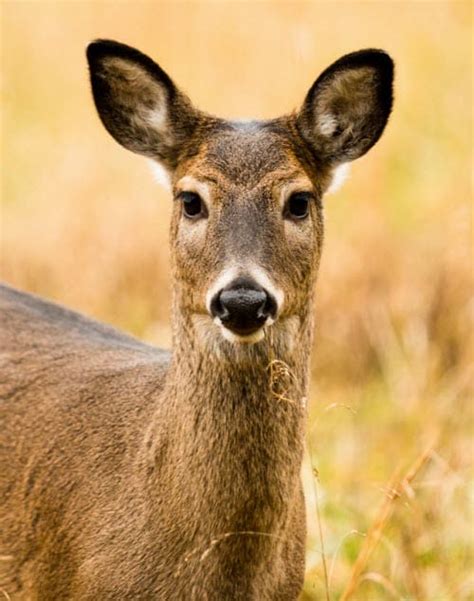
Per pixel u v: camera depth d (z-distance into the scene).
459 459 13.96
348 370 16.88
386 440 15.20
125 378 11.27
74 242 19.00
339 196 19.94
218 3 23.94
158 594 10.27
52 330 12.41
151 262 18.58
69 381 11.59
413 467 12.03
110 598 10.40
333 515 13.74
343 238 18.70
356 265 17.92
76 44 24.05
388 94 11.04
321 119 10.84
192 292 10.20
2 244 19.16
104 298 18.20
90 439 10.97
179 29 23.64
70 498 10.81
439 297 17.19
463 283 17.30
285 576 10.67
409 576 12.78
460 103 22.09
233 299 9.59
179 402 10.30
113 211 19.34
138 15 24.05
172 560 10.26
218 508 10.16
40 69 23.78
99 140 21.33
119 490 10.56
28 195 20.58
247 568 10.26
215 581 10.21
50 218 19.48
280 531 10.33
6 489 11.34
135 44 23.53
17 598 11.10
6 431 11.56
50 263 18.92
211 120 10.78
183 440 10.24
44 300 12.99
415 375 16.14
